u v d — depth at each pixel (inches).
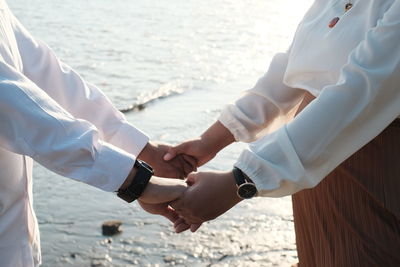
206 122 198.8
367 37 78.2
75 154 79.4
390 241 84.6
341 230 88.0
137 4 404.8
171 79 243.4
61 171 80.1
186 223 92.6
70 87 97.0
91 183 81.0
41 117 77.5
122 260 129.5
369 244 85.6
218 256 130.9
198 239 136.9
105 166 81.5
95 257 130.4
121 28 329.4
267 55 291.6
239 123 102.7
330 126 79.5
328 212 88.9
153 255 131.0
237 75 256.2
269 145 82.4
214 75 253.6
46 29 316.8
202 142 105.7
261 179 82.5
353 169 84.7
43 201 152.9
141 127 193.3
